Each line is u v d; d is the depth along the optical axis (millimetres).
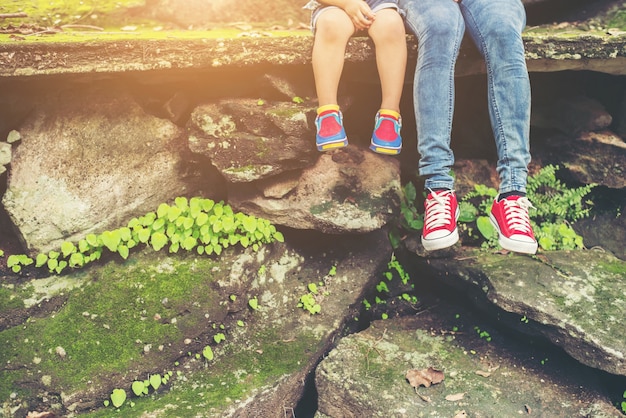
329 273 2863
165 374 2621
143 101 2814
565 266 2760
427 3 2537
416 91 2512
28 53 2529
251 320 2756
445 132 2490
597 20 3008
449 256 2854
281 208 2742
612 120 3049
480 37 2525
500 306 2639
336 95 2652
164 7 3174
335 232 2746
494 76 2496
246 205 2777
